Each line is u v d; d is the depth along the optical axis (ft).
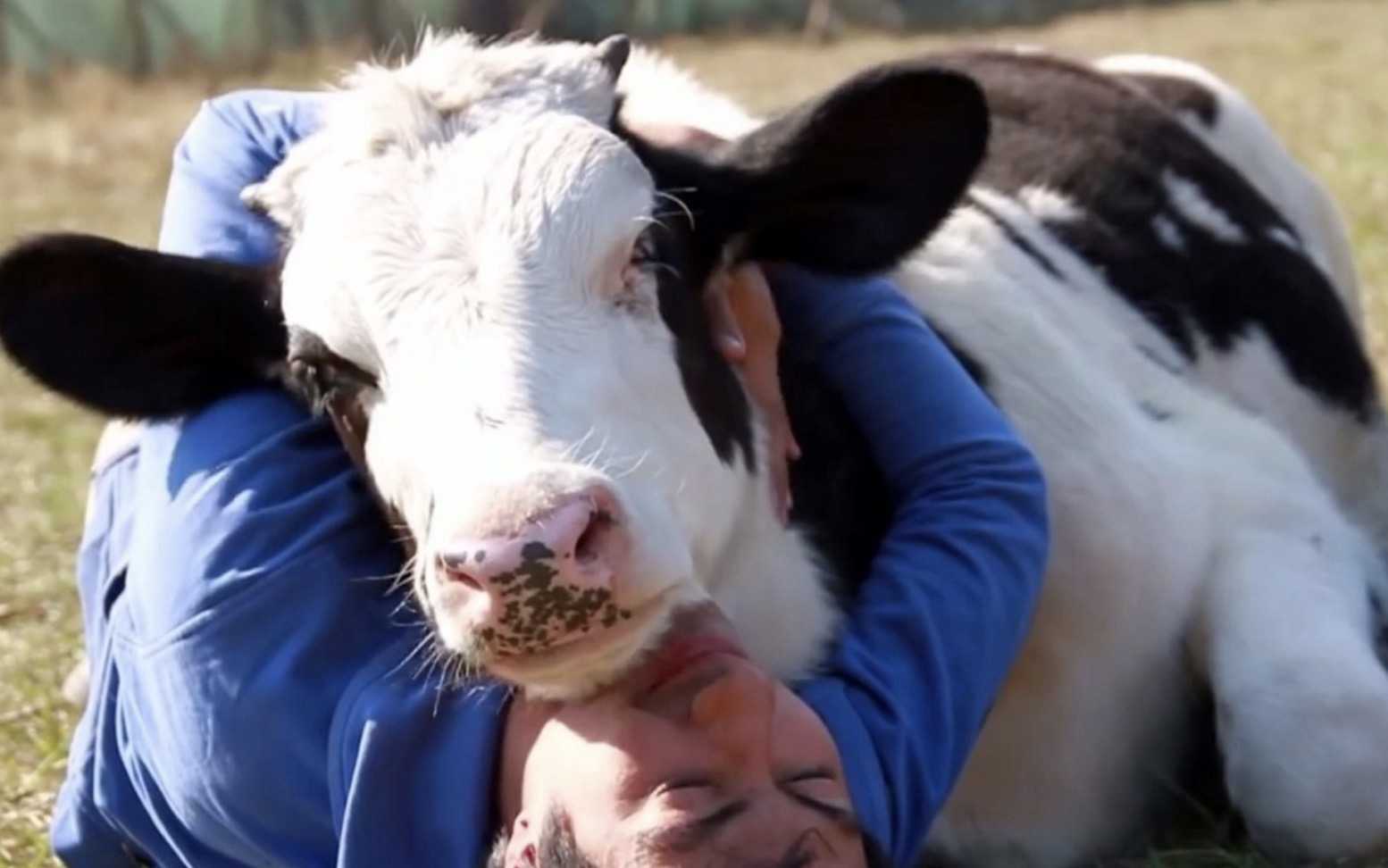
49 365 7.59
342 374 7.04
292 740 7.05
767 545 7.45
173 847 7.52
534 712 6.68
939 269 8.61
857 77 7.25
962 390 7.83
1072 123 9.87
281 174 7.32
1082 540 8.18
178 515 7.30
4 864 8.51
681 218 7.21
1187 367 9.31
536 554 6.11
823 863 6.18
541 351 6.70
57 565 11.54
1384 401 10.83
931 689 7.26
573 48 7.50
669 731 6.27
